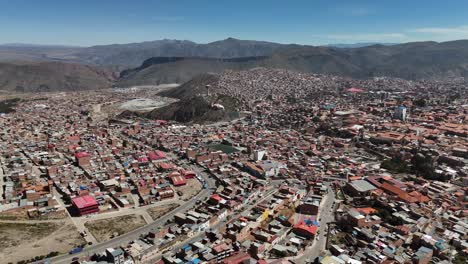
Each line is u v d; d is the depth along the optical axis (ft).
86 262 645.51
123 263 655.76
